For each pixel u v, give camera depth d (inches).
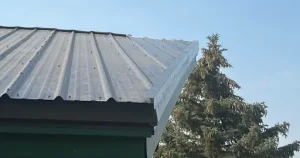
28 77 112.9
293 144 711.1
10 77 110.9
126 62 144.7
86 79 115.0
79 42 192.1
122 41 209.3
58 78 114.1
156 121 95.5
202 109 742.5
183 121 715.4
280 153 697.6
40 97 94.0
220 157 668.1
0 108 92.6
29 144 97.3
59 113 93.7
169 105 143.1
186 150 690.2
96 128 95.6
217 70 770.8
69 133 95.3
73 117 93.5
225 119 736.3
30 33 214.2
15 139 97.2
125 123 95.7
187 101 754.8
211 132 673.0
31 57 140.4
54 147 97.8
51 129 94.8
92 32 234.4
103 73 122.3
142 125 96.5
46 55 149.0
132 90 106.0
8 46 160.9
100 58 147.6
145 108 96.0
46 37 201.5
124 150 99.0
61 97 93.0
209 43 774.5
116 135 96.7
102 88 105.8
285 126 727.1
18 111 92.8
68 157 97.7
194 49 199.5
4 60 133.5
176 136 693.9
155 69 133.7
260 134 676.7
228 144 703.1
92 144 98.7
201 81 761.0
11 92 96.0
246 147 669.3
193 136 721.6
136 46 190.2
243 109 722.2
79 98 94.7
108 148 98.8
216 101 723.4
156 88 103.4
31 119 93.3
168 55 164.2
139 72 126.6
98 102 94.0
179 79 151.3
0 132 94.7
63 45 177.5
